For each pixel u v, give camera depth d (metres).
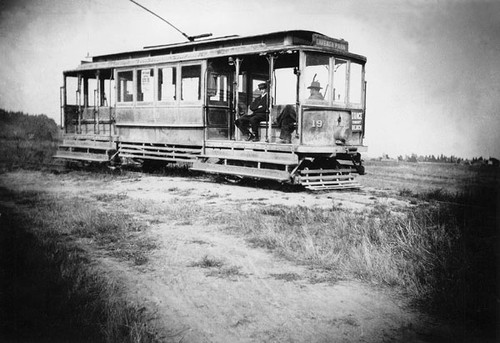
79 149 18.97
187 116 14.64
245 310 4.55
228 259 6.12
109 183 13.72
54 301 4.51
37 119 23.41
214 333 4.07
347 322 4.29
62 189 12.34
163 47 15.51
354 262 5.78
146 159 17.02
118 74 17.02
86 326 4.07
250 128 13.35
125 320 4.20
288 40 12.07
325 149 11.76
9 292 4.66
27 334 3.92
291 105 12.30
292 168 12.23
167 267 5.80
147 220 8.39
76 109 19.17
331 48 12.31
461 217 7.91
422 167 14.17
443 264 5.34
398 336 4.04
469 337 4.02
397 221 7.57
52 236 7.12
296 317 4.39
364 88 13.14
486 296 4.71
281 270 5.70
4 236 6.63
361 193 11.75
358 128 13.20
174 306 4.63
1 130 21.34
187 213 8.88
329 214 8.45
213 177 15.59
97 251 6.49
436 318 4.40
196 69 14.35
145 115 16.03
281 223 7.78
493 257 5.65
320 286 5.17
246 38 13.02
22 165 17.70
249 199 10.66
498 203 9.49
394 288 5.11
